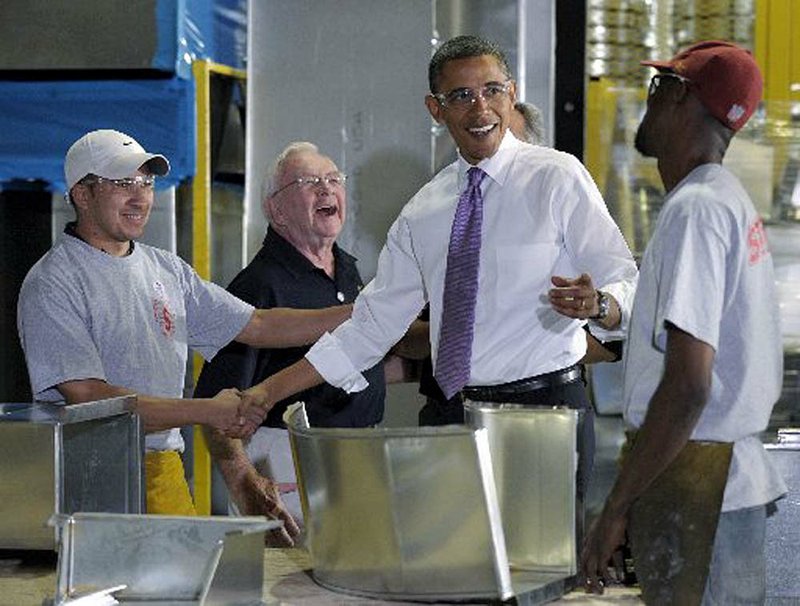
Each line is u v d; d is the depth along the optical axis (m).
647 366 2.34
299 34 4.46
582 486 2.65
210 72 4.39
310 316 3.60
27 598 2.55
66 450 2.73
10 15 4.30
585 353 3.20
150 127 4.31
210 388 3.64
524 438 2.55
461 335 3.06
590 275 3.02
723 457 2.30
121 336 3.30
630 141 4.45
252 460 3.69
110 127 4.33
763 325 2.33
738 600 2.37
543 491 2.54
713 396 2.31
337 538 2.48
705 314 2.23
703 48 2.39
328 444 2.43
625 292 2.83
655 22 4.56
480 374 3.05
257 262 3.77
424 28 4.40
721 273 2.26
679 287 2.23
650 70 4.55
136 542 2.43
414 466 2.38
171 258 3.54
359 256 4.46
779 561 3.26
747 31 4.53
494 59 3.04
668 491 2.31
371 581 2.46
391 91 4.43
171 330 3.43
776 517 3.26
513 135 3.27
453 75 3.03
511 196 3.05
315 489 2.50
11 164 4.37
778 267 4.38
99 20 4.26
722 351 2.31
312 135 4.47
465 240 3.07
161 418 3.21
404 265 3.21
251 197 4.49
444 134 4.48
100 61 4.27
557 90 4.57
